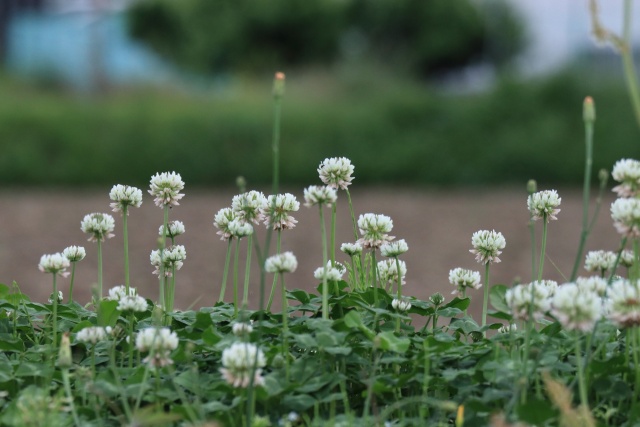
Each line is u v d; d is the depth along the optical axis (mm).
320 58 36344
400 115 21000
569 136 20688
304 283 8703
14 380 2959
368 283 3771
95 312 3576
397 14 37594
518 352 2943
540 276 3422
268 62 35844
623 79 21812
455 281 3600
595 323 2758
